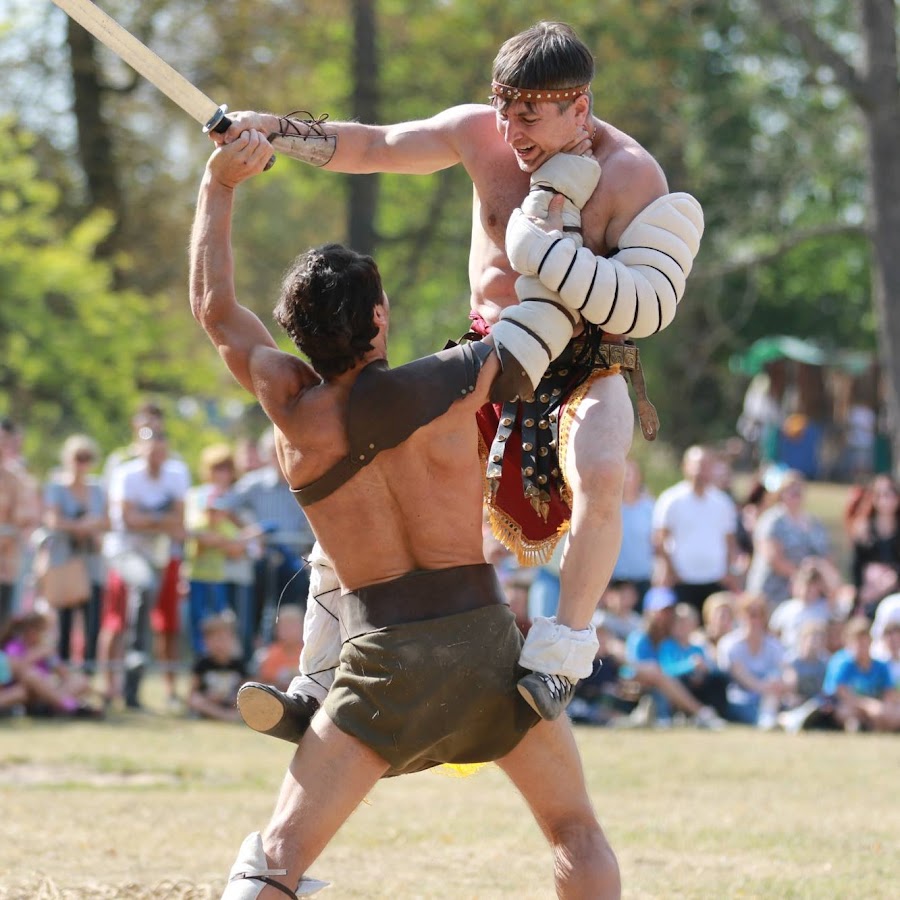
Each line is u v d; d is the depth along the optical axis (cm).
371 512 1209
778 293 11175
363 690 1200
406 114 8475
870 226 6078
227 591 3841
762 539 4281
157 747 3169
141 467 3803
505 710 1219
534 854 2077
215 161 1288
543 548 1366
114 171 8150
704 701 3794
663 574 4116
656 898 1784
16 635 3634
